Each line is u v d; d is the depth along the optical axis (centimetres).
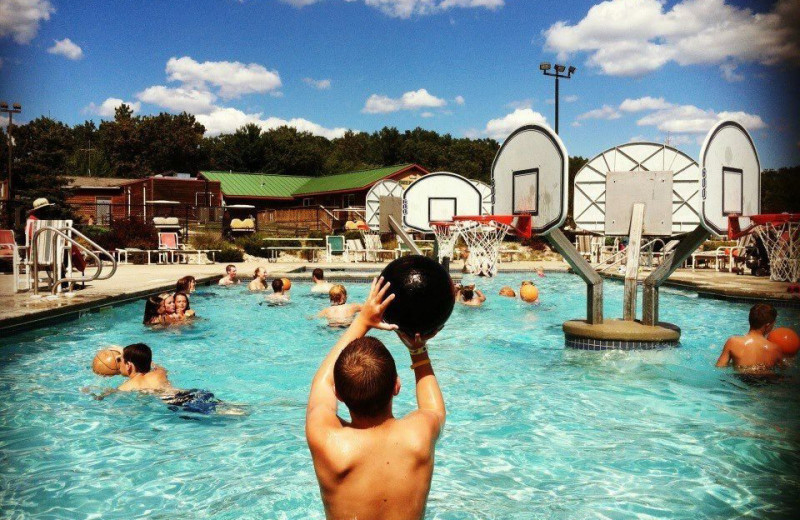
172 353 727
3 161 3188
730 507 311
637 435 428
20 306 880
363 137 9325
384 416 204
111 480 353
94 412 484
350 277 1723
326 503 201
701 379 586
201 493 335
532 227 793
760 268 1571
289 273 1766
